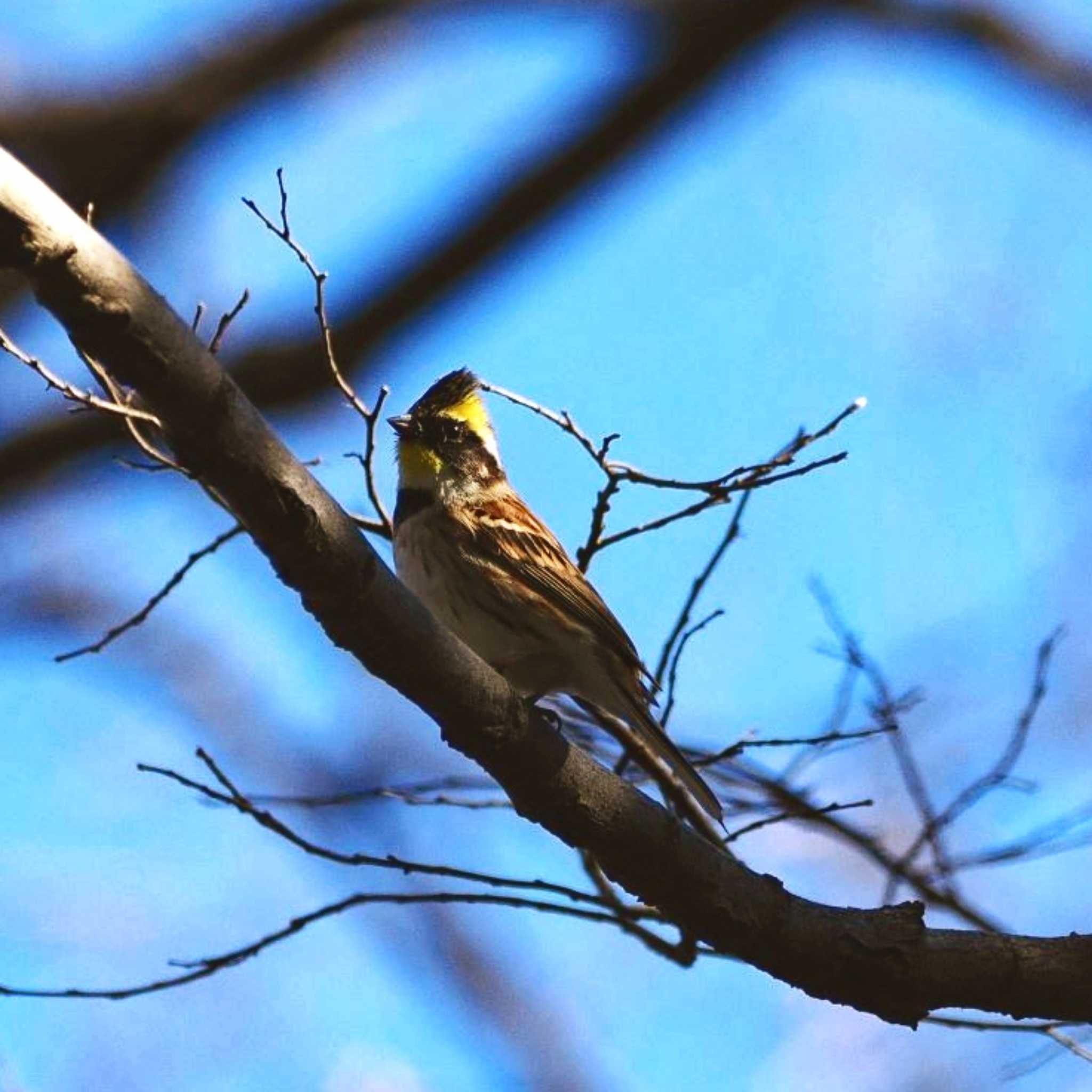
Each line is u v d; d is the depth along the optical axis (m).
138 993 10.84
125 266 7.84
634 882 9.74
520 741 9.43
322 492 8.59
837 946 9.66
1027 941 9.79
